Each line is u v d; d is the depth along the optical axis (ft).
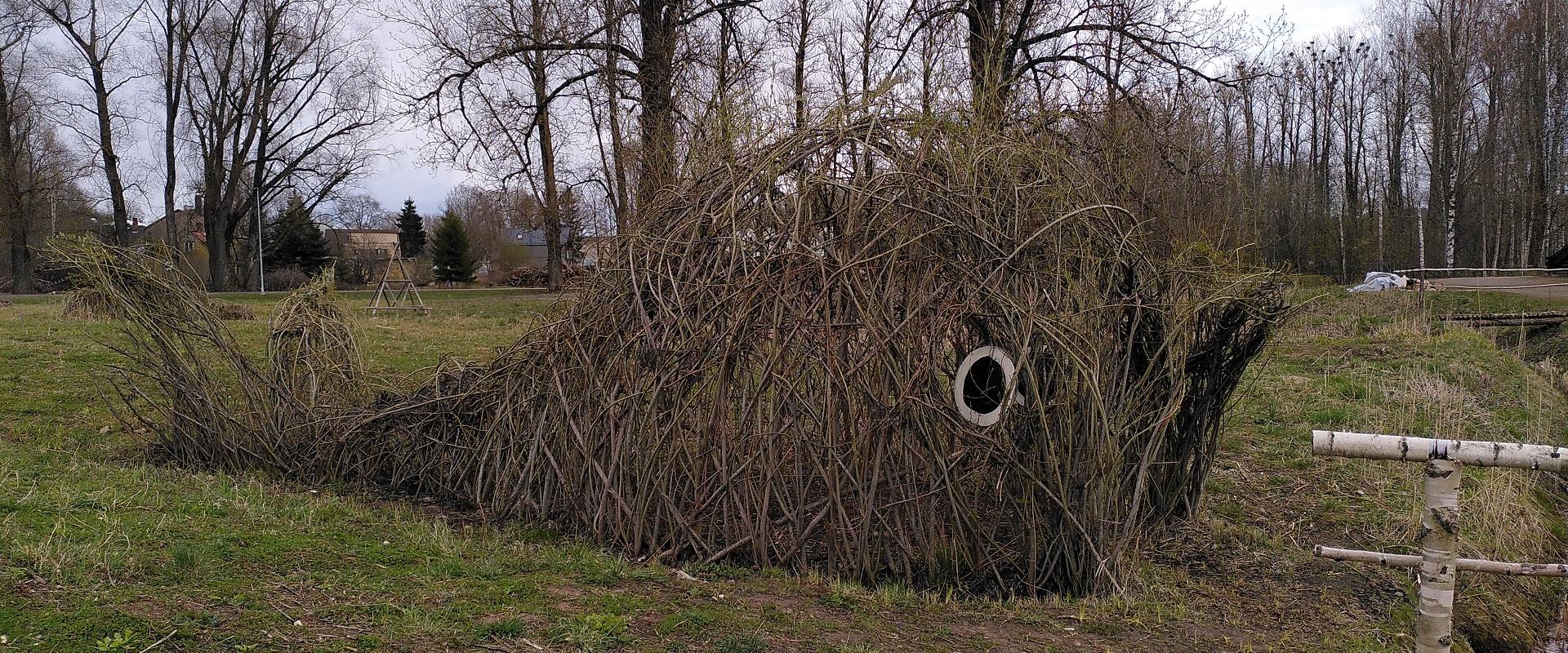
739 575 17.07
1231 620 16.66
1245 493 24.88
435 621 12.94
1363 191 165.27
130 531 15.64
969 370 16.53
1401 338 52.39
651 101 50.21
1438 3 133.90
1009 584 17.16
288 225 142.31
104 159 124.47
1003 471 16.97
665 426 17.95
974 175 16.67
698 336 17.44
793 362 16.71
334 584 14.20
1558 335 60.64
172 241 128.26
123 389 33.35
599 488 19.27
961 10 47.78
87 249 24.17
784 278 16.76
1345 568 19.63
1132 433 18.04
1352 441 11.67
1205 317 19.45
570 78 56.65
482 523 20.97
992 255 16.44
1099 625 15.56
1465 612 18.28
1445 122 131.44
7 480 18.63
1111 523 17.15
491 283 124.16
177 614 12.22
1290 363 45.98
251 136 126.21
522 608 13.93
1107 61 54.24
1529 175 134.72
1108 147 20.59
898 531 16.80
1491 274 115.24
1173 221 26.40
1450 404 34.50
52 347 41.09
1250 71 55.93
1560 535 24.70
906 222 16.60
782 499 17.35
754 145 18.62
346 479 25.02
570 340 19.79
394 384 28.35
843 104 18.17
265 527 17.38
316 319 26.91
